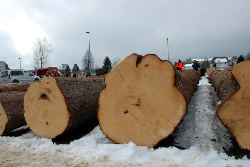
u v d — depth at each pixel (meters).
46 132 4.54
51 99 4.48
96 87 5.79
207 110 5.57
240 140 3.40
